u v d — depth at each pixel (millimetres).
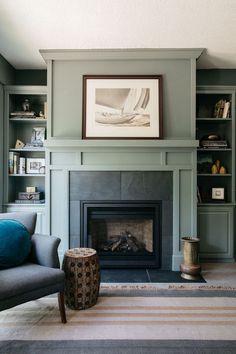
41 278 1854
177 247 3104
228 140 3520
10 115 3465
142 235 3449
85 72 3137
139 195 3119
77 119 3131
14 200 3641
